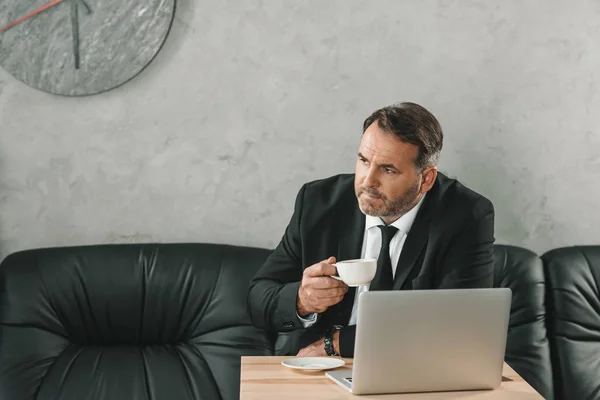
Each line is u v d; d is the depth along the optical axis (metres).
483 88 2.90
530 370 2.54
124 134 2.83
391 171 2.03
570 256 2.68
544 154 2.93
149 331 2.59
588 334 2.60
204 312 2.59
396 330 1.70
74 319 2.55
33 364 2.46
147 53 2.78
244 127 2.86
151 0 2.77
